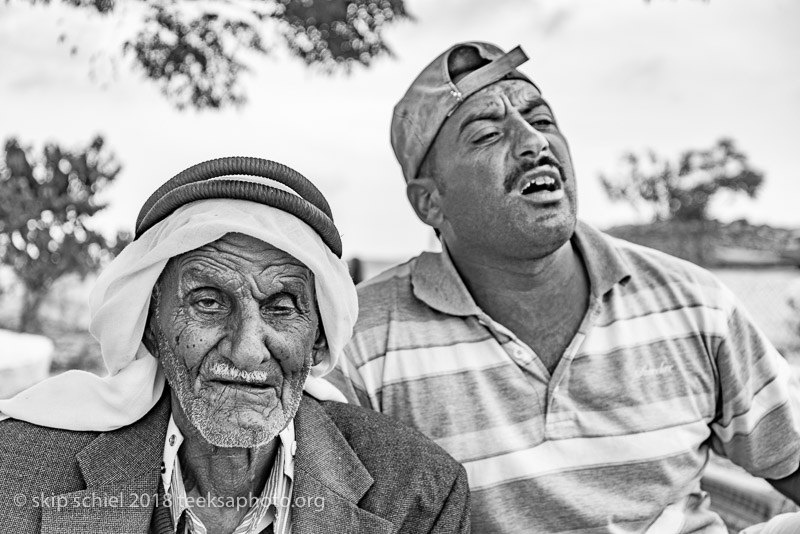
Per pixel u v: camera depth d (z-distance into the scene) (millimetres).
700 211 17312
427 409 2475
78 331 9148
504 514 2395
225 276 1730
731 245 16656
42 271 7906
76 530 1811
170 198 1772
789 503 2809
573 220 2414
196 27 4312
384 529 1961
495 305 2543
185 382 1770
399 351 2533
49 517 1809
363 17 4434
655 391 2484
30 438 1891
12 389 4035
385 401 2508
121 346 1830
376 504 2016
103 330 1821
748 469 2674
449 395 2473
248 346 1702
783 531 2363
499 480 2396
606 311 2531
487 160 2418
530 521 2398
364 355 2547
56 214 7668
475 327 2533
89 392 1916
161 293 1822
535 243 2379
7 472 1842
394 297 2656
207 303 1771
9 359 4125
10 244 7648
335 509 1963
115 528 1831
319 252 1815
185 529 1908
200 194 1753
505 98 2502
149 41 4316
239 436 1729
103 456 1865
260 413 1745
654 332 2516
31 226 7543
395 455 2082
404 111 2658
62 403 1918
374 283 2740
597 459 2416
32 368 4160
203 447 1871
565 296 2508
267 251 1760
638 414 2455
